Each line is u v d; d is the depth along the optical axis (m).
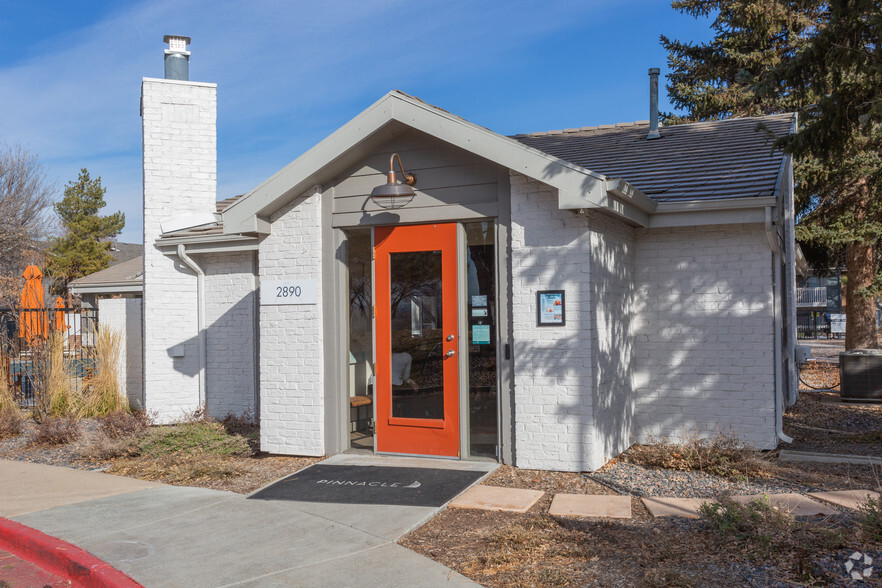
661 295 8.70
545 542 5.22
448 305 7.90
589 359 7.23
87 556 5.28
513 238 7.55
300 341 8.47
